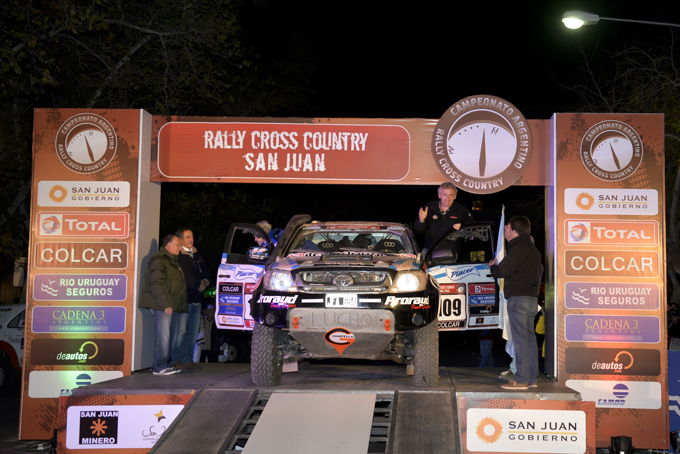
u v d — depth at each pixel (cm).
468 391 607
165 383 655
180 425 559
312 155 788
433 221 825
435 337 629
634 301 732
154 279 729
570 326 734
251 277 815
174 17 1270
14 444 741
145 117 784
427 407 572
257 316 613
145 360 789
